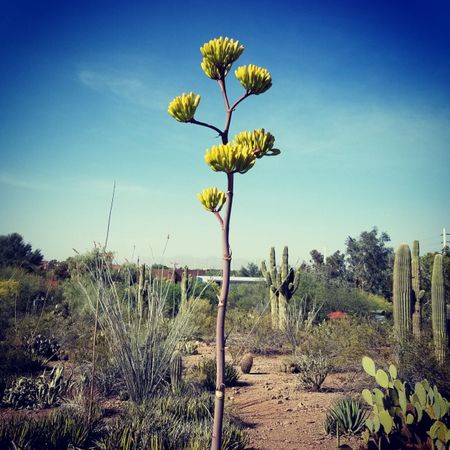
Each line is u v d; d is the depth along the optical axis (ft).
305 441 17.38
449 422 10.41
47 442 14.92
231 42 8.06
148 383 22.31
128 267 24.66
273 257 49.73
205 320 49.90
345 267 157.07
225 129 7.93
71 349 32.68
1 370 26.73
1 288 51.67
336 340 36.29
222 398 7.16
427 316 40.78
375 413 10.87
